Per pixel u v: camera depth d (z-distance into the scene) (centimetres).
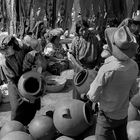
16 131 411
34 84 456
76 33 544
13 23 721
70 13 734
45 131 433
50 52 784
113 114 356
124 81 341
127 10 805
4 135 428
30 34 734
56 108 441
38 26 792
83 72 505
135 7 826
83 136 435
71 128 421
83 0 731
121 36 327
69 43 953
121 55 328
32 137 411
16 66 440
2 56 441
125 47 325
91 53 535
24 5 701
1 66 449
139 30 631
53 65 776
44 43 823
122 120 364
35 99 454
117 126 366
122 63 334
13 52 425
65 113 421
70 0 719
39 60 448
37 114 582
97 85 337
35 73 445
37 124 438
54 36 793
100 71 339
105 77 334
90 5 742
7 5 713
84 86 481
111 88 343
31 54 441
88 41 536
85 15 744
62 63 791
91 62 539
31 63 444
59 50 812
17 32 726
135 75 349
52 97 668
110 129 366
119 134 375
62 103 439
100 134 369
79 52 539
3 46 415
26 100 448
